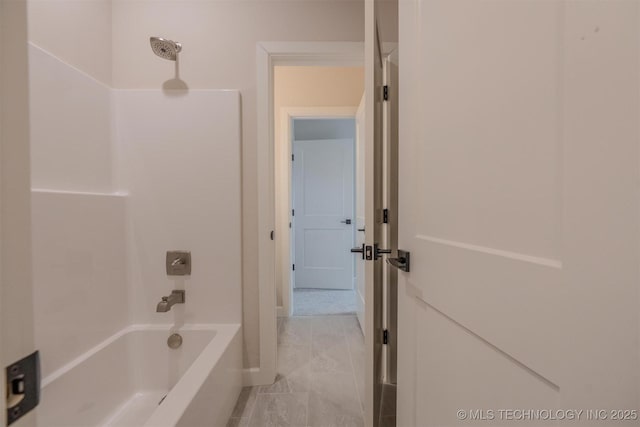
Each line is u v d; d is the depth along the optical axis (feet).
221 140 5.32
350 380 5.51
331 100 8.75
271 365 5.39
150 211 5.29
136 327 5.22
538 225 1.42
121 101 5.21
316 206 11.78
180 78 5.31
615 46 1.09
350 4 5.38
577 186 1.22
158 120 5.26
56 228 3.84
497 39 1.69
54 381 3.67
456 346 2.10
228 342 4.61
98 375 4.35
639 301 1.02
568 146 1.27
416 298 2.72
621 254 1.07
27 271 1.09
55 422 3.67
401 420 3.06
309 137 12.66
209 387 3.75
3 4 1.02
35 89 3.67
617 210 1.08
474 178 1.90
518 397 1.54
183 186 5.32
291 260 9.04
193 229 5.34
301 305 9.87
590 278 1.17
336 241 11.70
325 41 5.35
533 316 1.44
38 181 3.70
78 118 4.35
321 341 7.16
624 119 1.06
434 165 2.40
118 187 5.21
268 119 5.38
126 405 4.83
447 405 2.21
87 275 4.35
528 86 1.48
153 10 5.28
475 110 1.89
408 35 2.90
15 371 1.05
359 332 7.72
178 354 5.16
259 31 5.34
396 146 4.62
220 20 5.32
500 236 1.67
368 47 3.34
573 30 1.24
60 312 3.88
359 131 8.21
